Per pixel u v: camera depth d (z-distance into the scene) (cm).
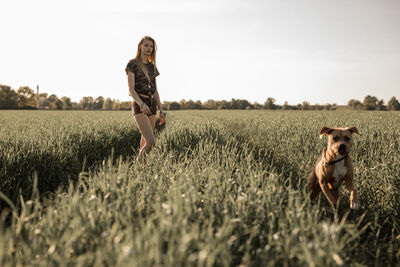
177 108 10881
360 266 207
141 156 473
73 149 543
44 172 431
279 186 316
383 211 329
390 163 420
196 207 252
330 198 345
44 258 179
